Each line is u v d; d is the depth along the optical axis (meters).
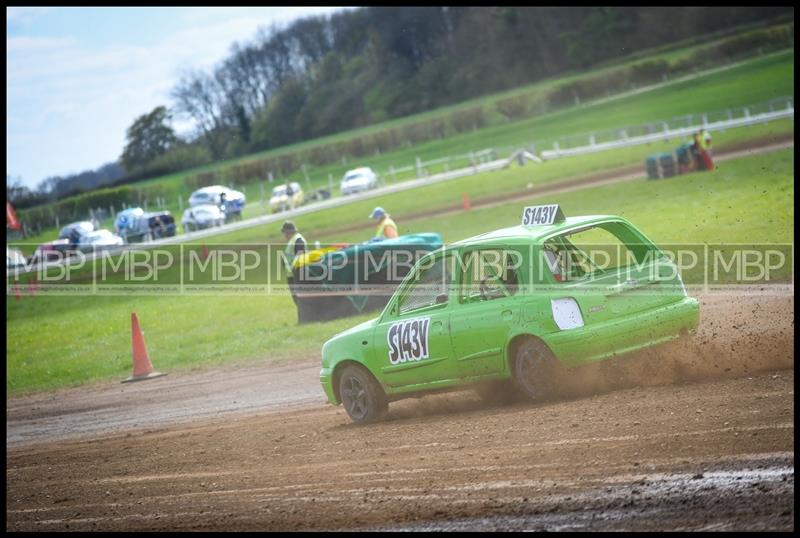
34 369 47.62
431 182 120.12
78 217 165.25
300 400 28.86
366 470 17.16
